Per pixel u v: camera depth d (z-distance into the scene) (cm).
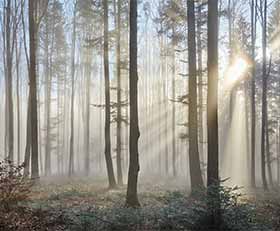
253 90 2580
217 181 881
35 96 1912
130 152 1266
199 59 2327
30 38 1920
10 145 2573
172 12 2045
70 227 870
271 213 1173
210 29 1034
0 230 840
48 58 3538
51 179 2730
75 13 3225
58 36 3484
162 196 1494
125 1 2123
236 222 849
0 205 984
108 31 1994
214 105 1012
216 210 843
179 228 870
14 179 1125
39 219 930
